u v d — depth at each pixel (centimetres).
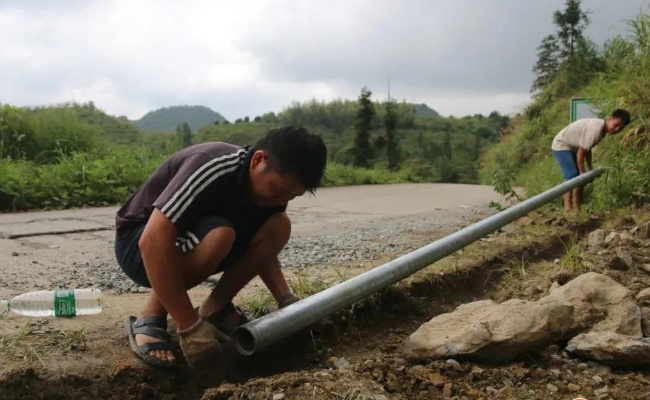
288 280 377
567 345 298
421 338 289
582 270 416
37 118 1167
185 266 254
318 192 1131
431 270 401
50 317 302
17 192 798
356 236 576
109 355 262
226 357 275
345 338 320
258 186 251
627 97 746
